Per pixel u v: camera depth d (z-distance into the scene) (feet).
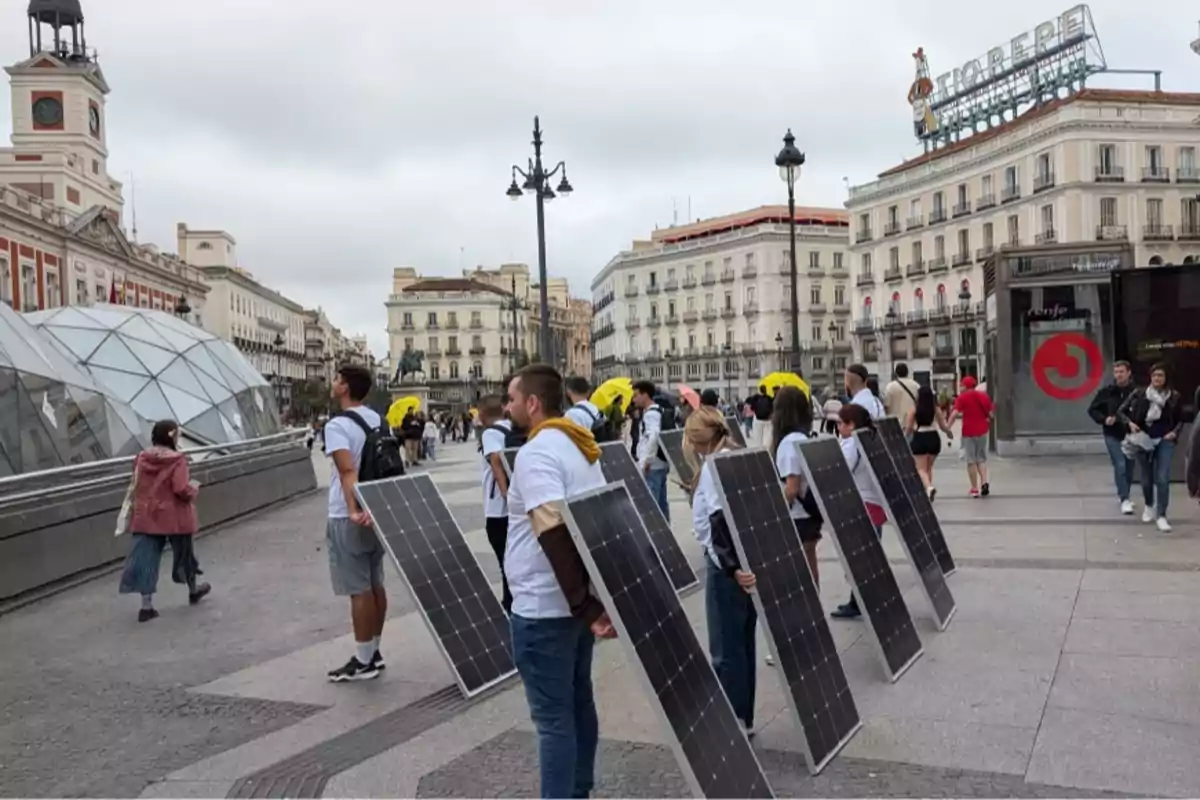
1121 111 171.32
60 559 29.96
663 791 13.47
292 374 371.35
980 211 192.03
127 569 25.20
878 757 14.33
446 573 19.83
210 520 42.39
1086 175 169.99
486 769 14.53
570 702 11.87
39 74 216.95
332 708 17.61
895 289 217.56
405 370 176.45
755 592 14.17
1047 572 26.07
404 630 23.21
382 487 19.43
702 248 290.76
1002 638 20.17
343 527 19.01
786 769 14.07
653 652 11.71
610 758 14.66
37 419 37.68
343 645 21.90
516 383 12.87
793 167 65.41
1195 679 16.96
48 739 16.29
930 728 15.37
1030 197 179.42
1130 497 38.50
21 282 158.71
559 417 12.79
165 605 26.96
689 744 11.58
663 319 306.35
